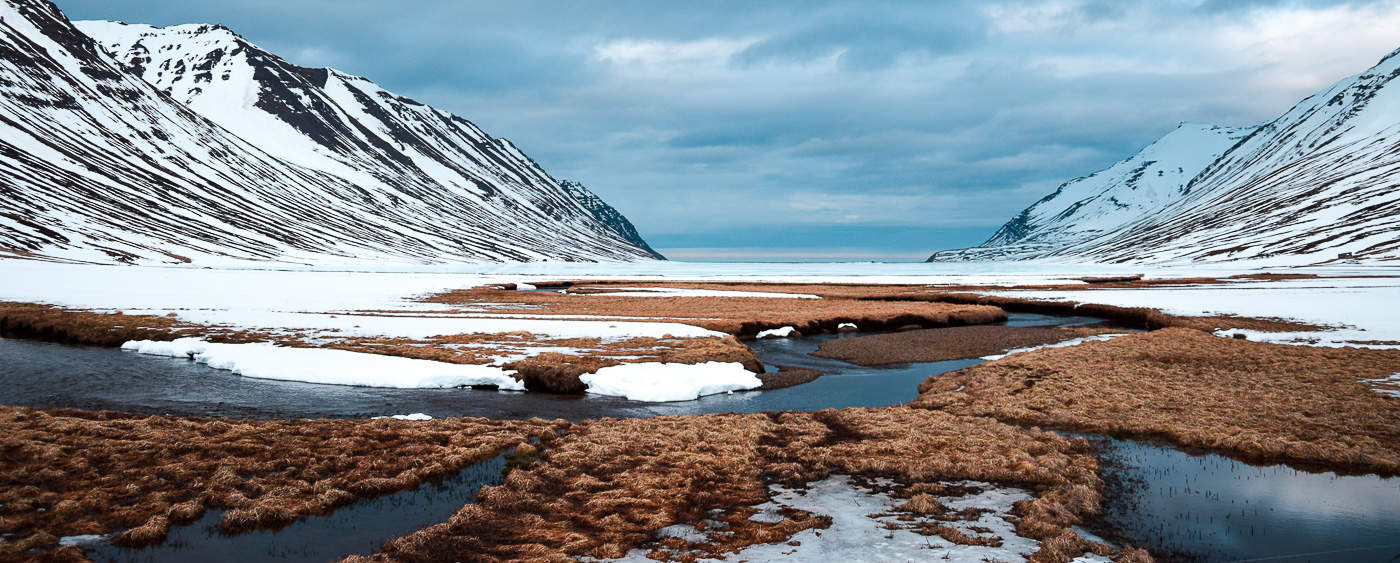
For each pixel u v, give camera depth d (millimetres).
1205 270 195500
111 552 16406
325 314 65562
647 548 16969
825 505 19938
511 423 28859
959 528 18094
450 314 70688
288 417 31219
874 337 62406
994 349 54844
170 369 41156
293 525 18453
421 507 19891
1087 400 32062
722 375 40344
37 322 53812
